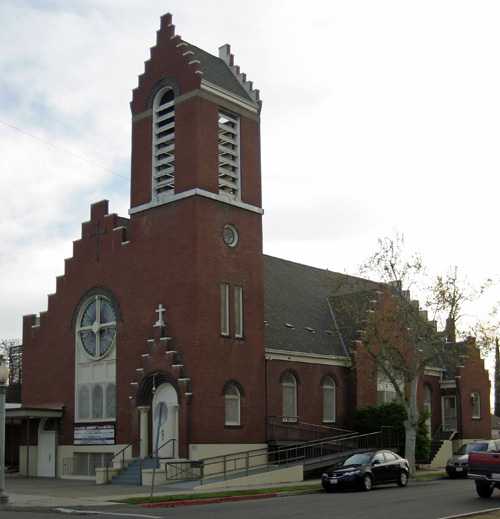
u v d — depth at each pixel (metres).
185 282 33.84
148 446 33.97
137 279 36.31
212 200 34.91
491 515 19.66
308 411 39.06
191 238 34.00
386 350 37.47
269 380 36.75
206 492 27.14
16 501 24.58
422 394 47.50
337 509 21.58
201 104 35.31
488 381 51.75
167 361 33.31
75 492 27.91
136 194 37.22
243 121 37.69
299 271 48.69
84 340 39.06
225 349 34.16
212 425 32.75
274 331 39.41
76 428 38.19
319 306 45.97
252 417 34.94
